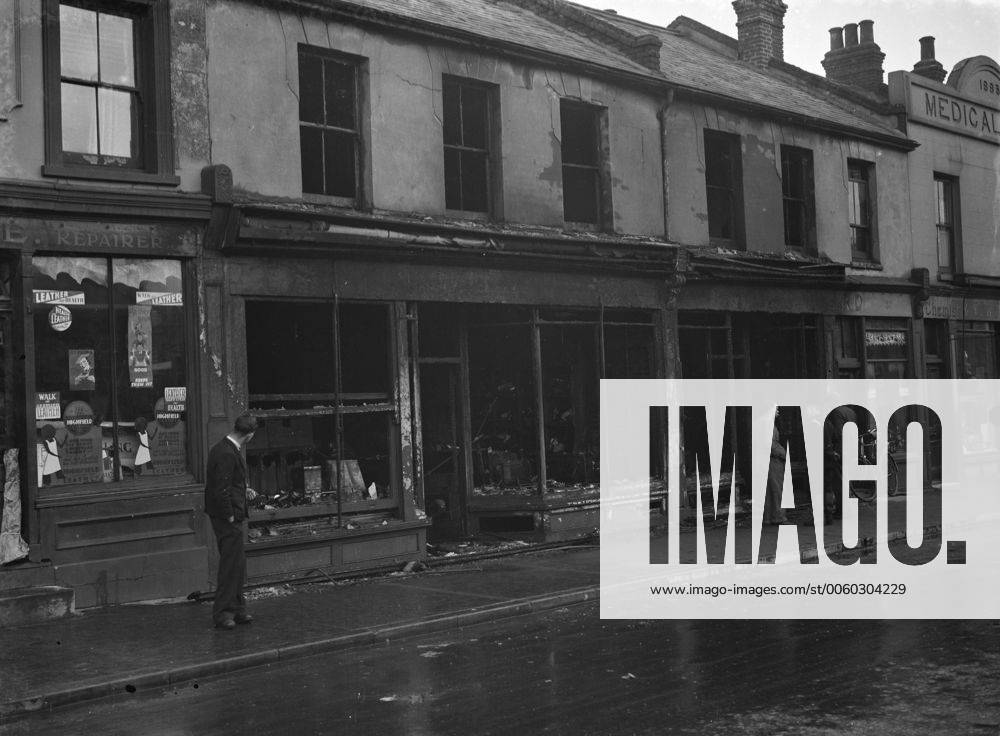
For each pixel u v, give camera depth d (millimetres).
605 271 15703
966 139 24328
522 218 14883
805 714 6430
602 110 16312
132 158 11219
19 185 10109
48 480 10438
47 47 10492
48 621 9781
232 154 11789
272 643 8734
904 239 22344
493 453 15273
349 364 13016
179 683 7820
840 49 24906
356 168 13141
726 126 18312
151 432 11148
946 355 23203
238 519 9539
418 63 13695
